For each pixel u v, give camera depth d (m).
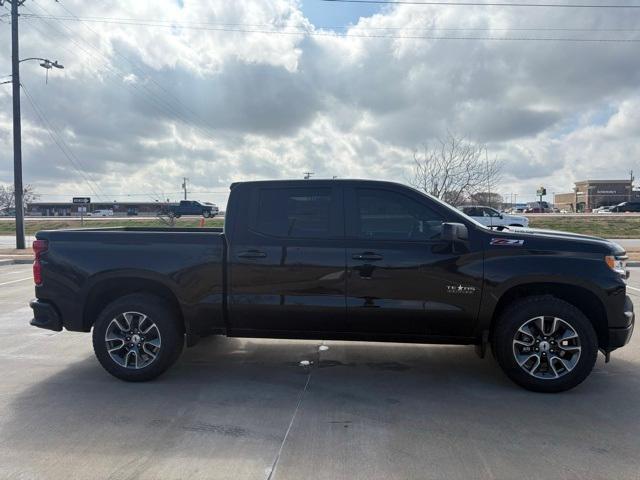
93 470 3.34
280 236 5.01
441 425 4.05
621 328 4.71
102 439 3.80
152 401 4.57
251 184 5.16
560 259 4.70
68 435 3.87
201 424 4.07
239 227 5.07
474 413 4.30
